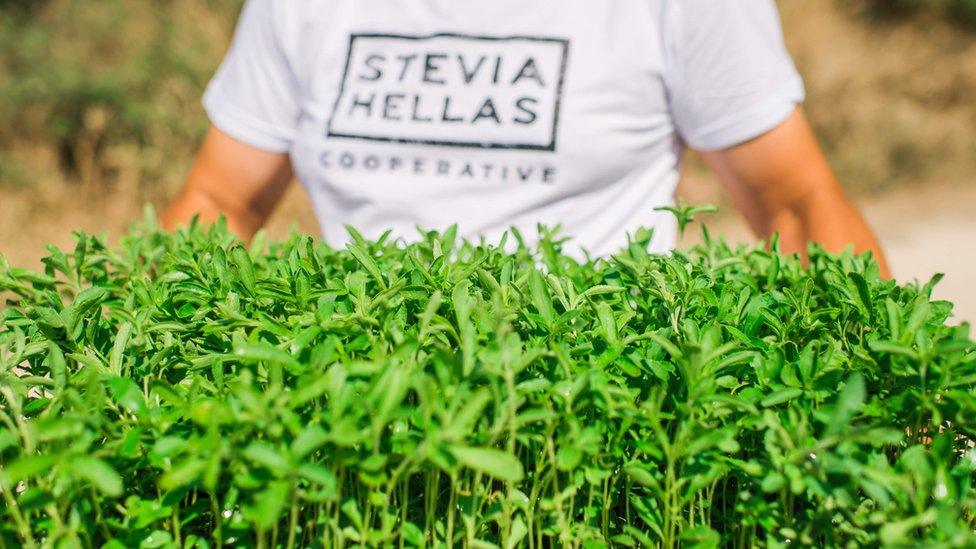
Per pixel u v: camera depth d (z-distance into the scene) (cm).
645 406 88
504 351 81
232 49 209
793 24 985
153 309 108
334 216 196
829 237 176
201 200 208
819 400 90
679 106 182
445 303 102
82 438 77
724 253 143
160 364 99
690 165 812
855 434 76
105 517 88
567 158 176
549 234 141
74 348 102
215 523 93
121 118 691
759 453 94
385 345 89
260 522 70
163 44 748
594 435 84
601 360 93
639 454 95
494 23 181
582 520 96
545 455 90
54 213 654
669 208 136
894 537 73
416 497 96
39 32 750
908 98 945
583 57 175
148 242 147
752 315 104
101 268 138
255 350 81
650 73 176
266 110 201
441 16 184
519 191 179
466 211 182
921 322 93
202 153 211
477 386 85
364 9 189
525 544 97
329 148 189
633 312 103
